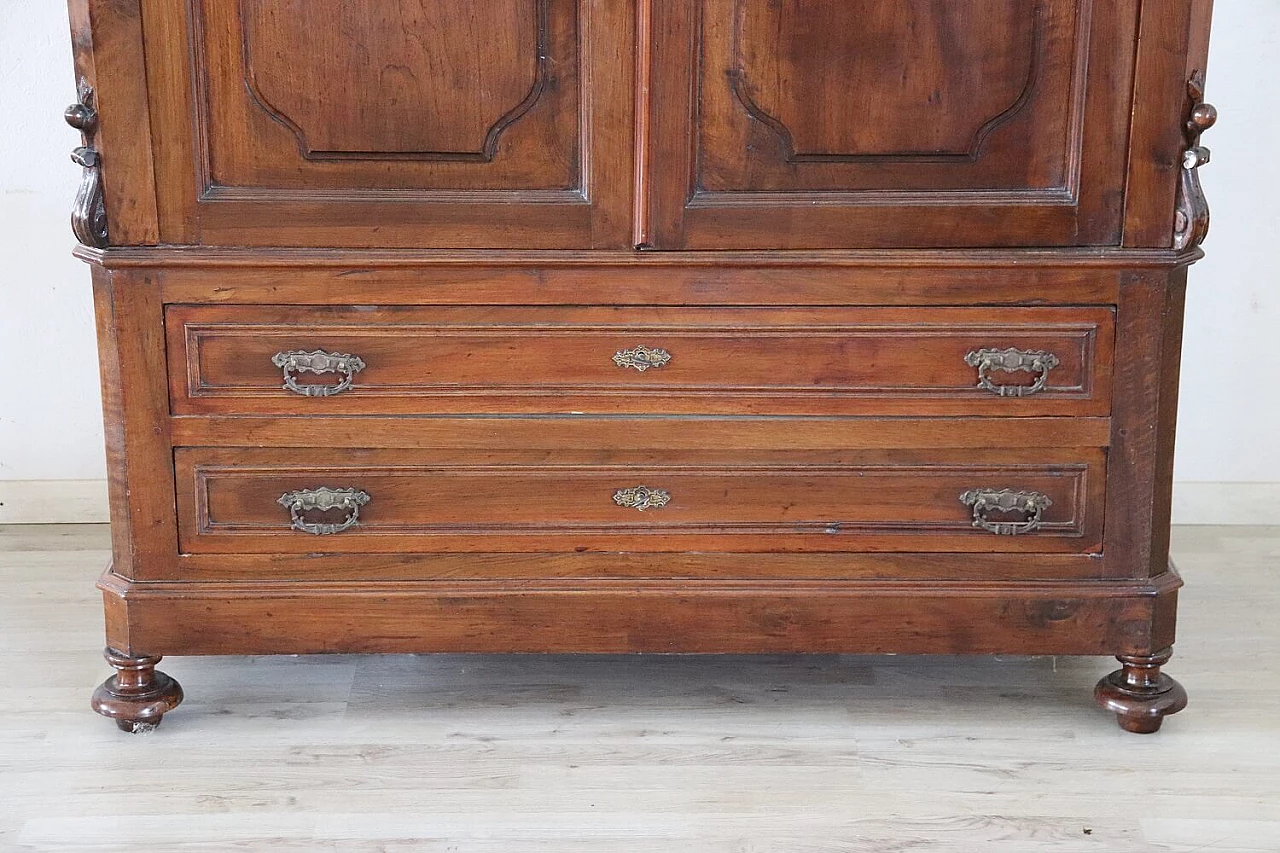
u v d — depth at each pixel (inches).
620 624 88.4
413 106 81.7
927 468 87.0
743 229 83.1
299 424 85.7
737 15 80.4
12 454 121.3
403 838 79.1
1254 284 118.4
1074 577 88.9
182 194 82.4
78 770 85.4
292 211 82.7
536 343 84.7
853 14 80.7
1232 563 116.8
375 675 98.3
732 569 88.4
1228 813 82.3
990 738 90.5
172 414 85.4
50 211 115.5
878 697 95.9
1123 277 84.4
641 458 86.7
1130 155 82.7
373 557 87.8
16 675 96.7
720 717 92.9
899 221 83.4
